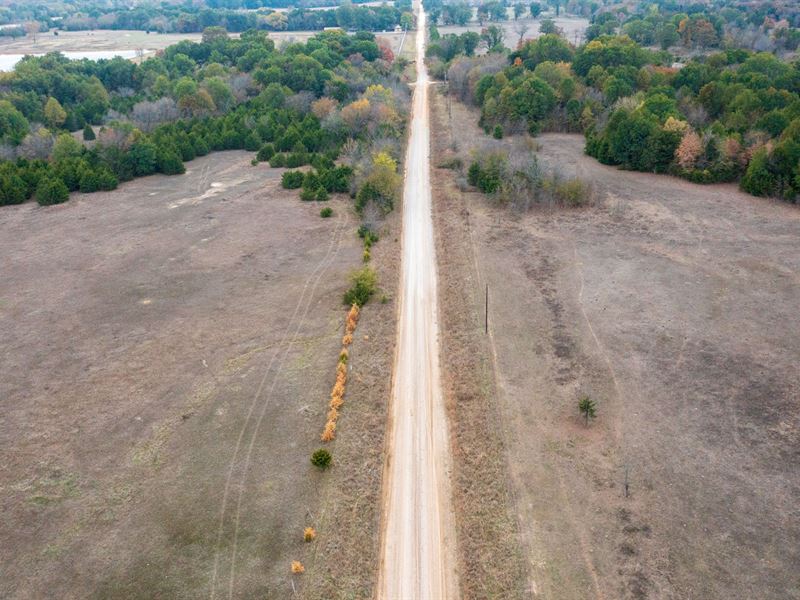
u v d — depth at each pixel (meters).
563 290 59.44
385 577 33.34
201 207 84.94
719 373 46.22
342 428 42.69
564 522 34.97
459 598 32.09
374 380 48.09
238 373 48.44
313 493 37.47
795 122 79.69
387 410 45.22
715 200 80.25
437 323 56.34
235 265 66.69
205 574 32.47
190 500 36.97
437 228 76.62
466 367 49.22
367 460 40.38
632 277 61.16
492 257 67.12
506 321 54.88
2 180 88.00
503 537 34.56
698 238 69.06
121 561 33.22
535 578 32.00
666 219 74.81
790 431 40.25
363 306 58.41
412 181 92.94
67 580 32.25
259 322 55.56
